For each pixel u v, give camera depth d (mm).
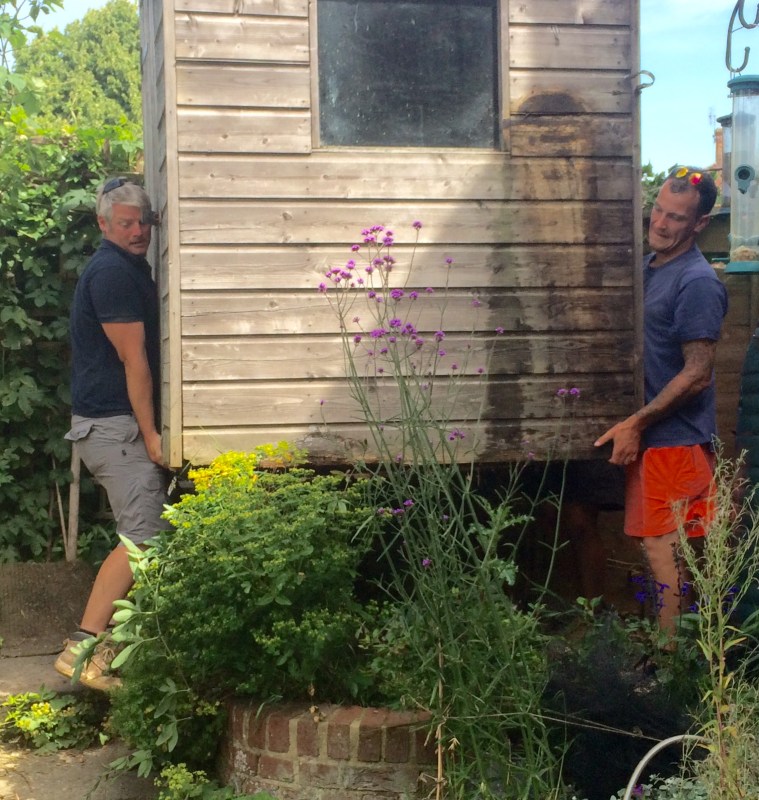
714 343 4664
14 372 6945
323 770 3588
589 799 3395
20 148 6887
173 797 3670
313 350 4766
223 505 3926
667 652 3920
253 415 4730
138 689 3912
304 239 4758
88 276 4965
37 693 4840
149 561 4270
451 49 4938
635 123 5027
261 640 3633
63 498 7172
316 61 4766
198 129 4688
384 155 4820
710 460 4750
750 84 5090
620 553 6051
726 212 6156
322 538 3861
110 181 5176
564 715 3406
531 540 5816
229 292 4715
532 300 4938
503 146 4926
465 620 3396
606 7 5008
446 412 4848
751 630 3844
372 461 4777
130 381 4895
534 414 4926
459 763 3414
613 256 5008
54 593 6527
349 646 3869
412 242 4840
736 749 2789
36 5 6613
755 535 3201
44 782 4074
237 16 4707
